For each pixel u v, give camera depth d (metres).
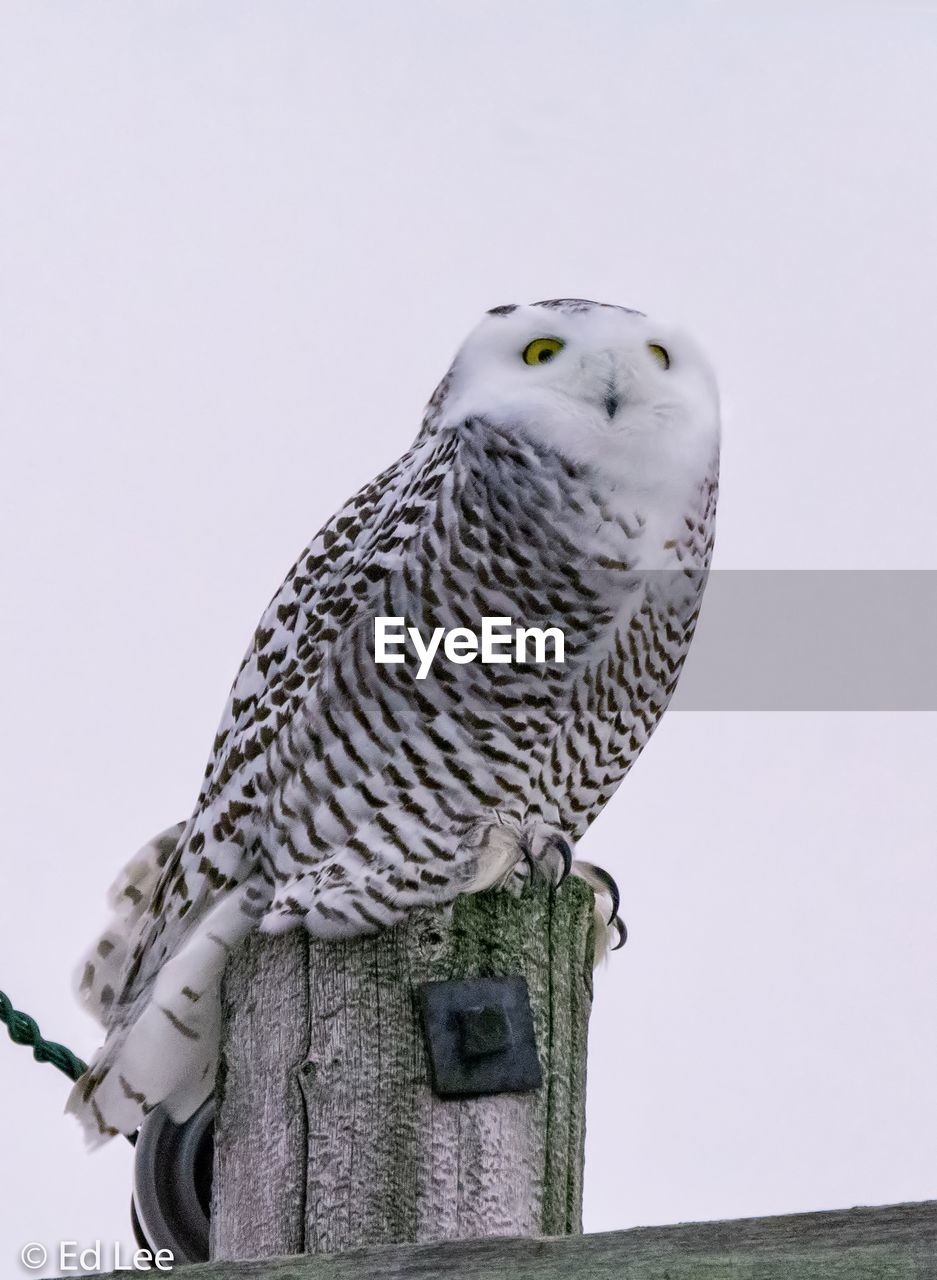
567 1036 6.28
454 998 6.10
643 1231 4.83
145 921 7.75
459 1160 5.88
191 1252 6.96
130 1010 7.46
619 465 7.12
